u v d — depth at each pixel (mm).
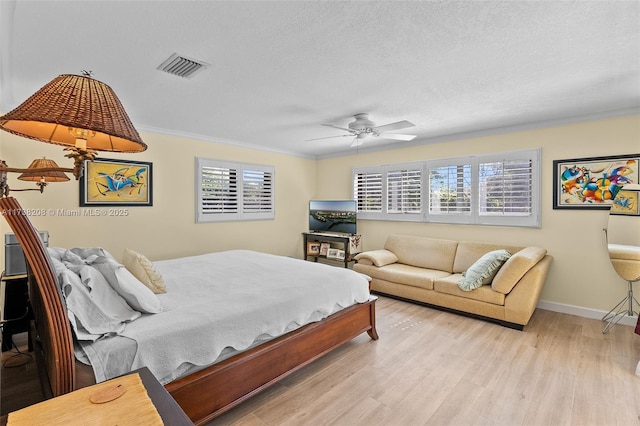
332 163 6141
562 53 2137
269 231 5586
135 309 1814
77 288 1601
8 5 1575
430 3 1614
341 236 5414
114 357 1448
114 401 859
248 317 1972
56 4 1579
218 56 2170
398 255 4910
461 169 4469
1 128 899
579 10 1665
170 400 910
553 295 3812
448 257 4398
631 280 3270
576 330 3229
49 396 1475
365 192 5605
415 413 1973
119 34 1877
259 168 5395
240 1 1587
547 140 3793
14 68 2295
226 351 1883
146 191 4074
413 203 4977
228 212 4965
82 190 3578
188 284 2498
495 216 4176
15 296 2686
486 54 2156
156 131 4148
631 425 1847
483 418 1923
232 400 1873
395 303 4184
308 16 1723
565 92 2859
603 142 3441
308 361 2365
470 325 3408
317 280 2676
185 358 1657
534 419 1908
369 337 3094
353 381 2326
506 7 1645
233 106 3238
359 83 2646
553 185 3754
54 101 804
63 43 1967
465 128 4156
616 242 3348
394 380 2338
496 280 3400
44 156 3330
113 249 3816
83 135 921
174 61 2238
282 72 2420
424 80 2584
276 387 2252
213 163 4762
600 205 3453
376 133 3561
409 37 1939
